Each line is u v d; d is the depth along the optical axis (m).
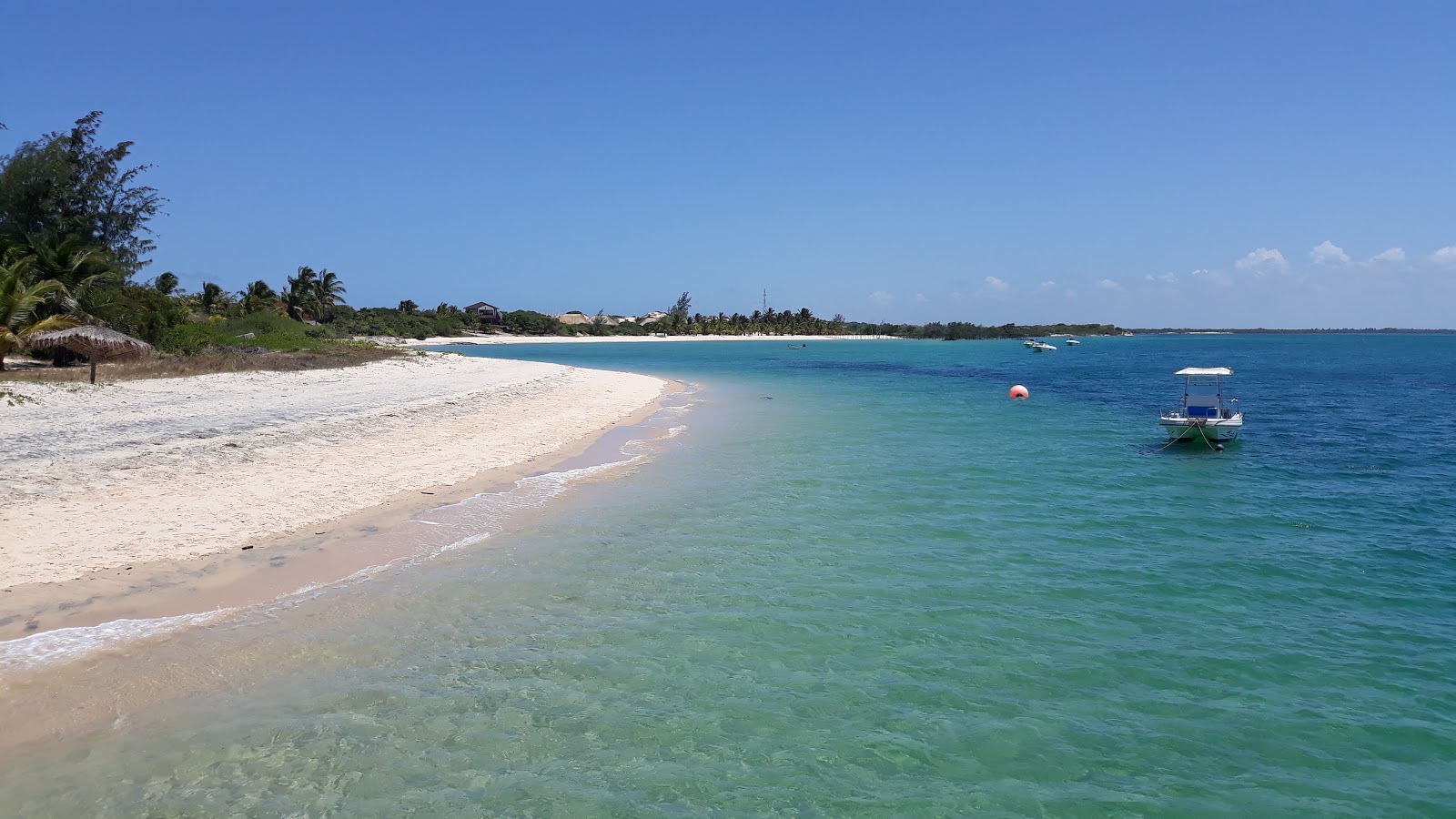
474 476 18.97
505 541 13.89
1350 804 6.96
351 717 7.94
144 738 7.44
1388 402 43.78
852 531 15.07
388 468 19.00
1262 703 8.66
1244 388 55.59
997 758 7.57
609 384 47.62
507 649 9.55
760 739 7.81
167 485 15.63
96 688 8.25
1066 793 7.06
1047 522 15.96
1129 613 11.15
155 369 35.31
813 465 21.84
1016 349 156.75
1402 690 8.98
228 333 61.59
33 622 9.55
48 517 13.09
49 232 46.06
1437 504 17.86
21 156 47.69
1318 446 26.75
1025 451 24.69
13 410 23.59
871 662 9.46
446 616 10.46
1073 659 9.66
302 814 6.48
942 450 24.70
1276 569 13.17
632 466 21.25
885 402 41.88
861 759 7.51
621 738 7.75
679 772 7.24
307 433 21.84
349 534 13.74
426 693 8.46
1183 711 8.48
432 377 43.38
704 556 13.31
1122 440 27.48
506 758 7.36
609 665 9.21
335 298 115.69
